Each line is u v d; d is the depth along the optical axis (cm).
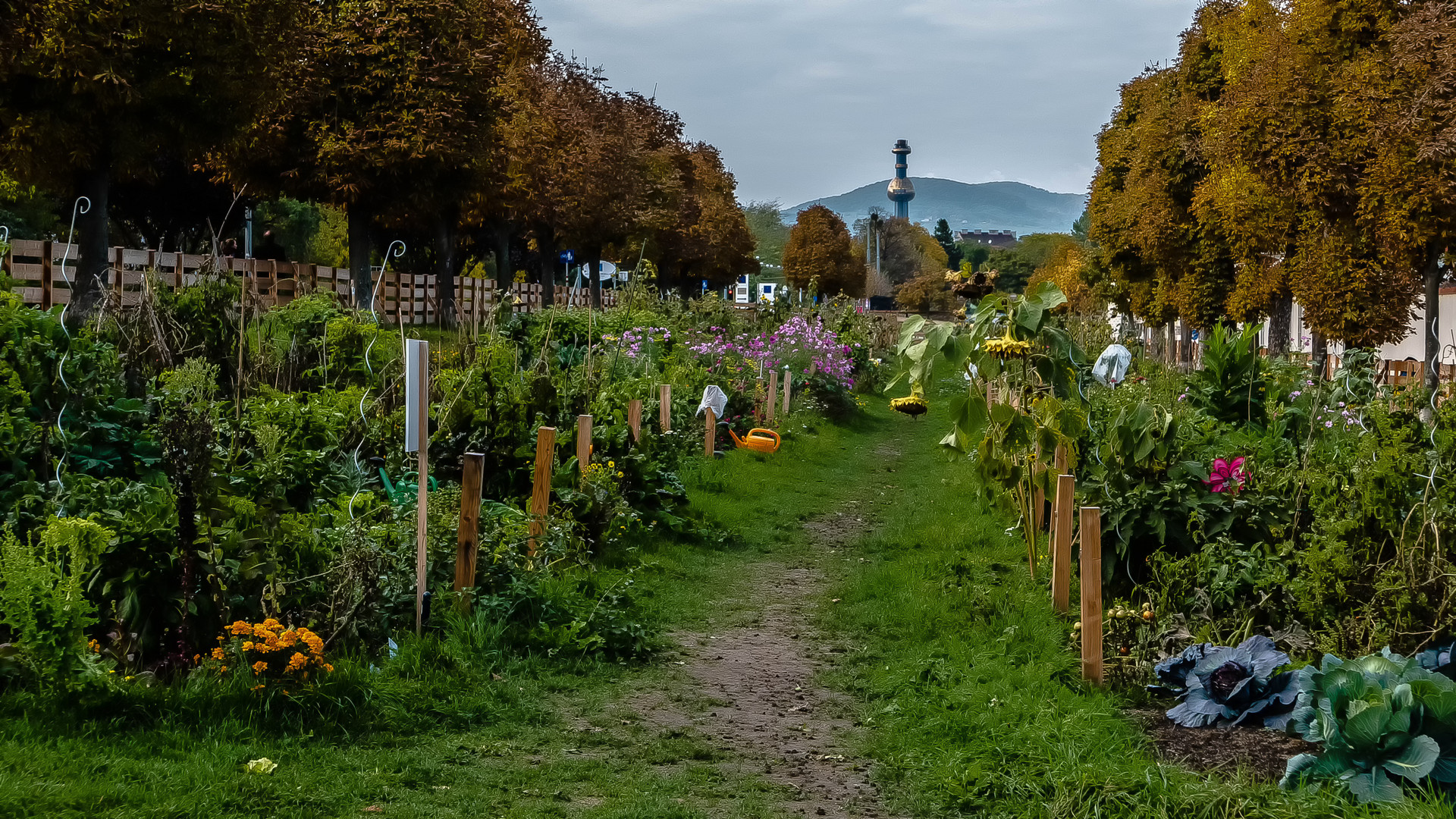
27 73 1697
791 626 826
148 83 1745
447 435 966
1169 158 3077
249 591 600
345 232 5188
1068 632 755
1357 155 1950
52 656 502
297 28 1995
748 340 2428
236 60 1814
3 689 505
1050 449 880
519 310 2047
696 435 1538
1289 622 688
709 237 6056
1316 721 507
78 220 2327
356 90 2386
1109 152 3978
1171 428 820
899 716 623
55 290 1905
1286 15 2538
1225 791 475
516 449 970
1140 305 3784
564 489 946
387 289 2995
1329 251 2102
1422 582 627
